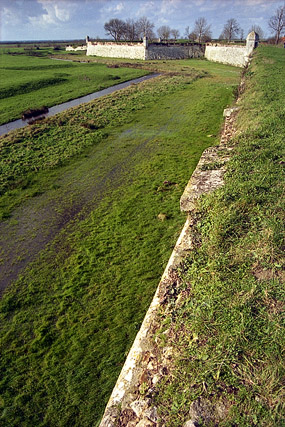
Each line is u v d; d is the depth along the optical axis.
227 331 3.71
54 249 9.33
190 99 27.05
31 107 25.78
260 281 4.34
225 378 3.30
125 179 13.42
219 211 5.91
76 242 9.57
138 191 12.32
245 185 6.43
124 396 3.82
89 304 7.35
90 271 8.37
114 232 9.92
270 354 3.38
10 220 10.84
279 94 15.12
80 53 79.81
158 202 11.41
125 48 64.81
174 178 13.13
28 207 11.60
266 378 3.19
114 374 5.77
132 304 7.26
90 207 11.45
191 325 4.02
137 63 53.56
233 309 3.95
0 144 17.03
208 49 63.47
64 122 21.05
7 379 5.81
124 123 21.36
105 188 12.77
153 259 8.62
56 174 14.12
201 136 18.11
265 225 5.23
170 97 28.12
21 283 8.10
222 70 45.72
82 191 12.61
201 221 6.09
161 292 5.15
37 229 10.30
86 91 31.91
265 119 10.79
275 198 5.91
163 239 9.39
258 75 21.28
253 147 8.41
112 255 8.91
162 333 4.29
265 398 3.05
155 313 4.87
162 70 45.69
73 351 6.27
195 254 5.35
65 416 5.20
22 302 7.51
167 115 22.75
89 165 14.98
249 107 14.12
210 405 3.13
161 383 3.58
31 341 6.53
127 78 39.47
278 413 2.90
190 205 6.79
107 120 21.84
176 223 10.09
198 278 4.81
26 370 5.96
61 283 8.03
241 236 5.29
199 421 3.00
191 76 38.66
